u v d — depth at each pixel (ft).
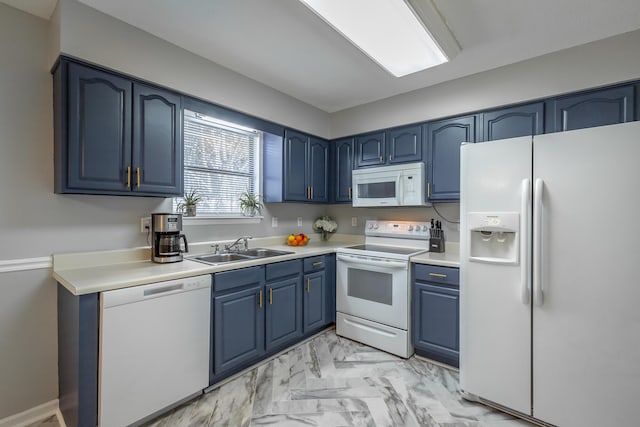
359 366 7.73
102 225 6.62
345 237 12.07
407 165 9.24
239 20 6.06
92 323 4.84
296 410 6.01
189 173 8.45
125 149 6.11
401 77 8.49
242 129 9.73
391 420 5.75
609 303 4.90
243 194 9.73
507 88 7.77
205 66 7.50
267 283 7.75
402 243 10.28
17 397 5.70
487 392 6.05
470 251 6.27
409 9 5.30
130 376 5.20
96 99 5.75
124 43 6.08
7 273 5.57
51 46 5.80
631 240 4.74
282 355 8.28
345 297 9.43
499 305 5.91
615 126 4.85
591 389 5.04
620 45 6.43
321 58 7.56
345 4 5.18
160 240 6.91
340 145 11.30
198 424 5.59
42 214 5.90
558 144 5.32
